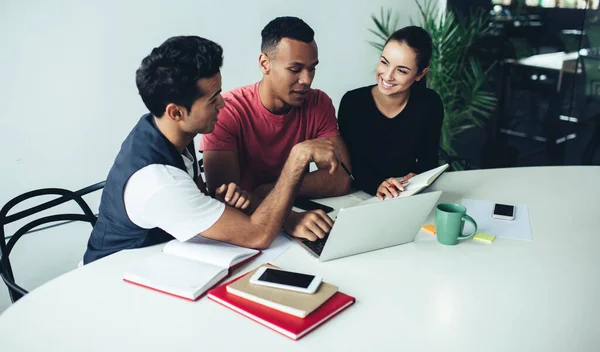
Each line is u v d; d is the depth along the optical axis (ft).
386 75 5.64
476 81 11.93
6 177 8.46
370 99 6.14
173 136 4.11
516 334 3.05
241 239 4.05
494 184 5.82
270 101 5.33
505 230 4.54
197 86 3.84
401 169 6.37
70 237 9.11
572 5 10.94
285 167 4.28
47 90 8.51
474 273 3.78
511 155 12.73
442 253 4.10
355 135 6.18
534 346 2.94
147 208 3.87
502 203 5.21
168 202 3.84
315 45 5.01
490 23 12.30
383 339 2.99
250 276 3.56
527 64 11.93
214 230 3.99
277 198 4.16
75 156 9.12
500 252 4.13
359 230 3.88
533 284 3.63
